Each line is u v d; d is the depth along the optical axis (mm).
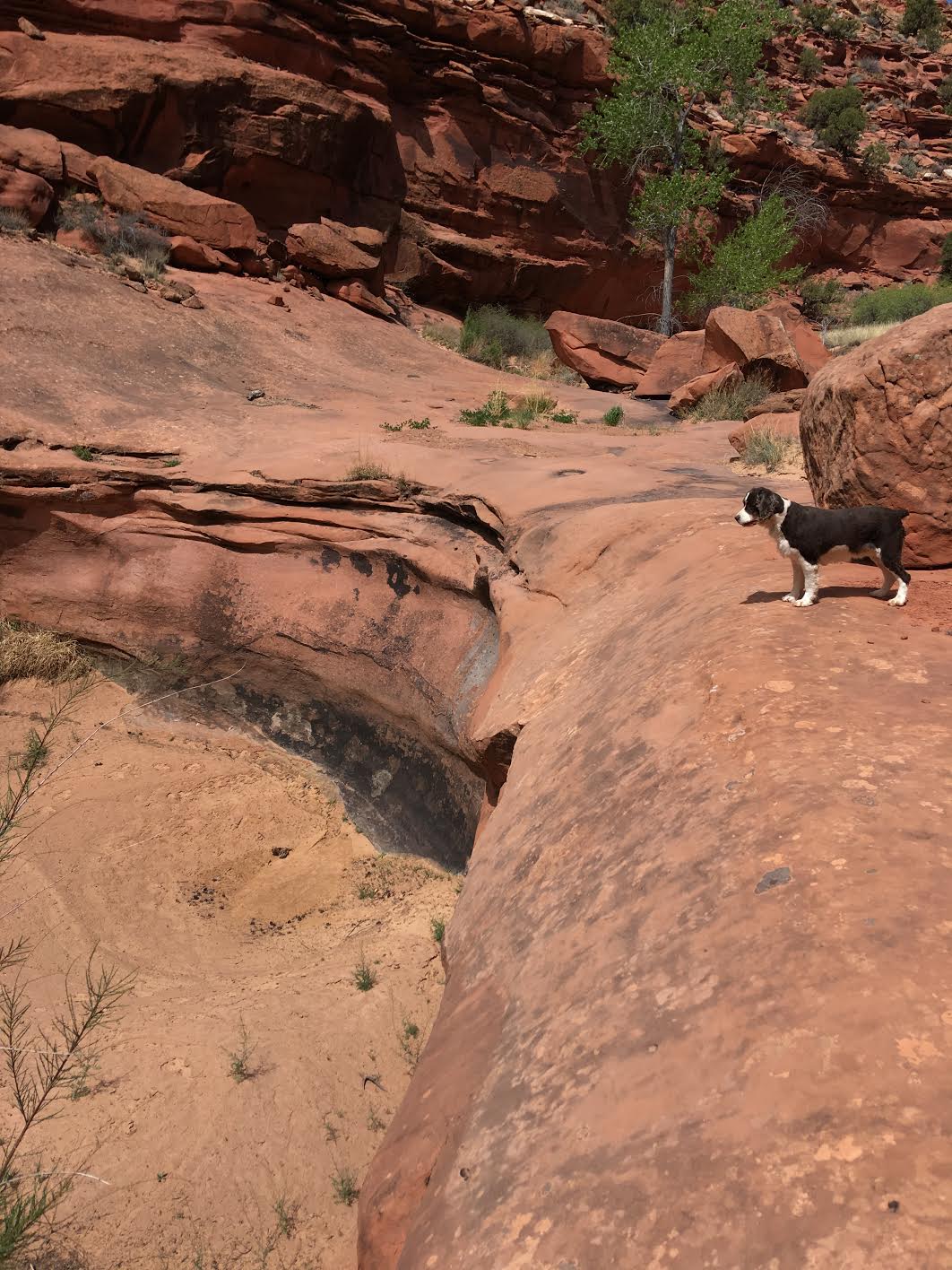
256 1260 5742
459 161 29797
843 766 3934
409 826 10672
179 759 11961
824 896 3172
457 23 28844
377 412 17812
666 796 4328
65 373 16516
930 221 43312
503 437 15570
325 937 8984
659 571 8180
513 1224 2588
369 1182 3518
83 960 8328
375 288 27250
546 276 32219
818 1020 2686
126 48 23484
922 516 6406
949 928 2895
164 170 24547
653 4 33312
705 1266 2162
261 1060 7035
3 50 22906
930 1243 2006
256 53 25484
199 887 9719
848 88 42656
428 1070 3850
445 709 10672
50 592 13758
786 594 6121
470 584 11102
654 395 23953
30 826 10164
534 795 5578
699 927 3332
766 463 12742
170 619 13258
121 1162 6195
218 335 20625
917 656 4957
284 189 26016
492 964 4215
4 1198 3803
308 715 12234
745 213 37438
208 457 14242
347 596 12438
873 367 6395
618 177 33281
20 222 21016
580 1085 2967
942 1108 2314
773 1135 2398
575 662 7531
